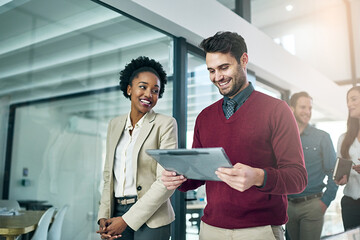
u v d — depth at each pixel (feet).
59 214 8.45
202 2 8.88
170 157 3.40
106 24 8.29
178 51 8.67
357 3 16.08
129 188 4.87
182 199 8.17
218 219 3.96
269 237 3.69
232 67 4.02
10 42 8.34
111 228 4.54
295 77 13.78
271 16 13.64
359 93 8.10
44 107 10.61
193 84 8.98
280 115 3.83
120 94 9.53
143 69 5.38
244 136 3.94
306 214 8.42
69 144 11.11
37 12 8.01
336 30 16.48
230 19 10.03
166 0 7.71
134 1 6.91
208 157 3.06
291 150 3.70
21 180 10.48
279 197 3.89
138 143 4.93
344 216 8.15
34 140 10.80
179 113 8.33
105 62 9.21
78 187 11.27
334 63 16.33
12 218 7.61
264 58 11.66
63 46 9.00
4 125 9.99
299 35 15.02
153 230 4.65
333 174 8.10
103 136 10.59
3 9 7.64
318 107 16.12
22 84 9.93
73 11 7.97
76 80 9.87
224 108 4.37
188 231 8.22
